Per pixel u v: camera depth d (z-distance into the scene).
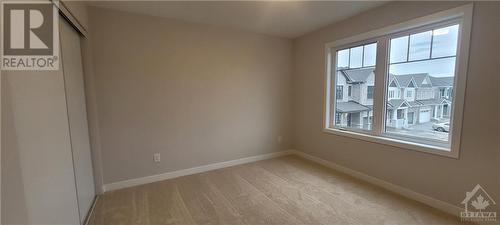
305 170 3.33
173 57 2.96
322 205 2.29
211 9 2.62
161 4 2.45
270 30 3.52
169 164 3.06
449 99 2.14
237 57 3.48
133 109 2.76
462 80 1.95
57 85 1.58
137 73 2.74
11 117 1.01
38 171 1.23
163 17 2.85
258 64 3.70
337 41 3.16
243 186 2.77
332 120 3.47
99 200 2.44
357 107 3.07
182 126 3.11
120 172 2.74
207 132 3.32
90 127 2.48
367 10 2.72
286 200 2.40
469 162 1.96
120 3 2.39
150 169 2.93
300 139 4.06
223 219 2.06
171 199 2.45
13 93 1.03
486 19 1.80
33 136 1.20
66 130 1.71
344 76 3.24
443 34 2.15
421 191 2.33
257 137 3.82
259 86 3.75
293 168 3.42
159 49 2.86
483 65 1.83
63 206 1.57
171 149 3.05
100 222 2.03
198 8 2.58
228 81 3.43
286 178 3.02
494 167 1.83
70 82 1.93
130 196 2.53
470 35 1.89
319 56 3.50
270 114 3.92
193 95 3.15
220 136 3.44
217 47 3.28
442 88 2.19
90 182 2.39
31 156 1.16
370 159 2.84
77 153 1.99
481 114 1.87
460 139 2.00
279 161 3.79
